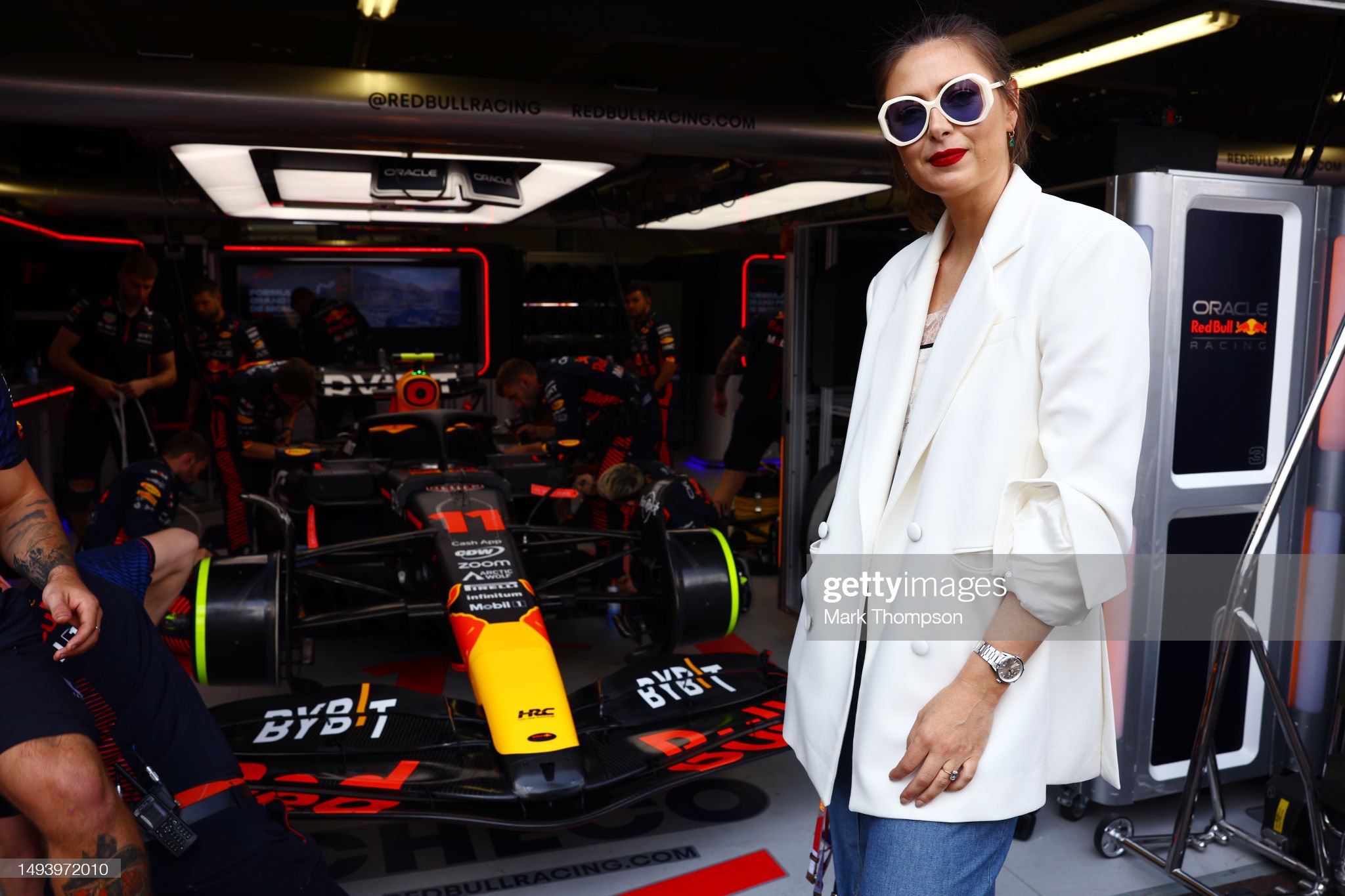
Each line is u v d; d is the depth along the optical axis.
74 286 8.00
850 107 4.70
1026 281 1.15
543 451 5.02
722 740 2.61
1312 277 2.84
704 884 2.55
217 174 5.32
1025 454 1.16
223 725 2.58
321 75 4.00
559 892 2.51
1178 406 2.74
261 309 10.03
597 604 3.80
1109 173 2.77
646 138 4.42
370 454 5.18
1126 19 4.16
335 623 3.24
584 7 4.46
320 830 2.83
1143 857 2.57
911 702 1.20
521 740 2.46
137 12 5.09
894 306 1.40
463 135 4.21
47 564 1.60
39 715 1.46
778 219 8.31
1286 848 2.59
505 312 10.53
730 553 3.55
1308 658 2.96
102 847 1.46
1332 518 2.87
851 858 1.37
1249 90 5.98
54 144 7.14
